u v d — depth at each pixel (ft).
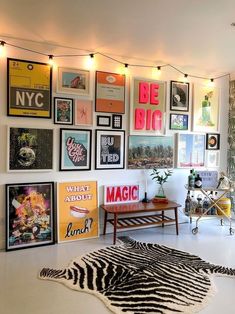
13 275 9.42
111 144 13.80
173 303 7.91
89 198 13.34
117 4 8.39
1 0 8.20
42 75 12.05
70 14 9.13
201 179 14.78
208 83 16.19
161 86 14.79
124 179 14.28
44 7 8.63
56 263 10.37
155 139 14.84
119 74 13.70
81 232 13.07
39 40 11.62
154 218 14.38
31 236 12.01
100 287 8.71
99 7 8.60
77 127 12.97
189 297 8.25
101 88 13.33
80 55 12.77
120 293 8.38
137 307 7.70
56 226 12.61
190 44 11.88
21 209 11.86
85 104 13.04
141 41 11.60
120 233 14.10
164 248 12.11
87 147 13.25
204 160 16.34
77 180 13.16
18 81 11.62
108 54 13.32
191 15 9.09
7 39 11.31
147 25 9.95
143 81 14.26
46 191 12.42
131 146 14.28
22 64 11.65
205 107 16.11
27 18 9.47
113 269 9.93
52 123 12.44
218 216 14.49
